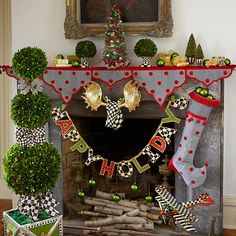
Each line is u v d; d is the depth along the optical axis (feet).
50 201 7.98
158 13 10.91
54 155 7.72
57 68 11.05
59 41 11.82
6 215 8.52
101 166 12.16
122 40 10.70
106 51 10.70
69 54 11.77
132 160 11.23
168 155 11.57
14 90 12.48
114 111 10.92
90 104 11.05
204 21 10.88
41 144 7.73
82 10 11.37
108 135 12.30
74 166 12.25
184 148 10.48
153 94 10.61
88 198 12.16
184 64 10.39
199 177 10.56
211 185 10.82
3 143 14.52
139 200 12.05
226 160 11.27
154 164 12.09
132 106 10.78
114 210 11.77
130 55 11.37
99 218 11.89
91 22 11.35
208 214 10.89
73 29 11.40
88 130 12.35
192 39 10.53
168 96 10.71
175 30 11.05
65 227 11.66
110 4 11.17
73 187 12.46
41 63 7.52
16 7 12.01
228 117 11.12
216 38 10.87
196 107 10.28
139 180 12.29
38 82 11.39
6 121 14.38
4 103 14.30
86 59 11.11
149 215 11.45
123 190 12.40
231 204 11.34
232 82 11.00
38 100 7.48
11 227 8.32
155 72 10.52
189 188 11.03
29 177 7.33
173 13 11.02
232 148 11.21
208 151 10.75
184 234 11.01
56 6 11.75
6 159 7.55
